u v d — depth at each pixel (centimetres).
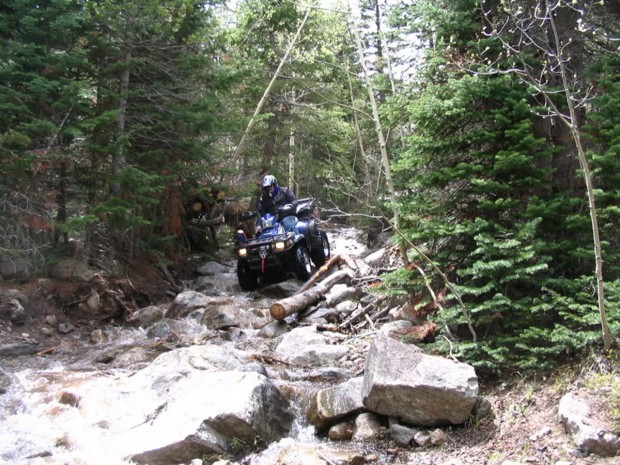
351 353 690
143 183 970
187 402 500
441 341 564
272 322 861
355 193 1438
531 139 553
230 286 1187
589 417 411
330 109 1698
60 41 888
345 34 1495
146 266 1134
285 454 445
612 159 533
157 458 441
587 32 625
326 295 955
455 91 614
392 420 480
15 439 474
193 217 1412
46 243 941
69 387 580
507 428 448
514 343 540
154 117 1067
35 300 843
